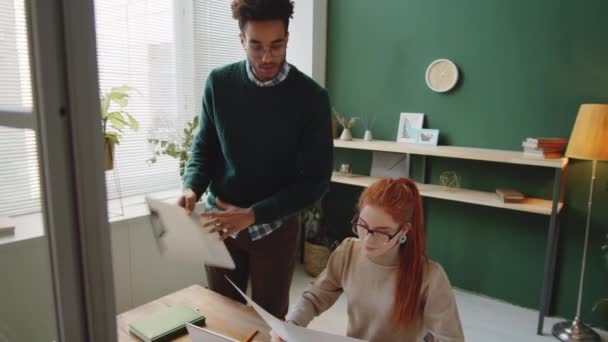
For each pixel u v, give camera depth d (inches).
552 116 107.6
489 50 114.2
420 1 123.3
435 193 115.1
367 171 140.5
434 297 45.3
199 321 53.1
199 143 66.2
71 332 18.9
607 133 89.6
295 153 62.9
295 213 61.1
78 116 17.5
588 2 100.1
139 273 105.4
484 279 122.5
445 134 124.0
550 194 109.7
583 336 100.0
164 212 48.8
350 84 140.3
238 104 60.2
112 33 106.2
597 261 106.1
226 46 133.7
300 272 137.7
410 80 128.0
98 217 18.7
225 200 65.1
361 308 49.4
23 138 17.9
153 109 117.3
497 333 103.5
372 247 44.6
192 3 122.2
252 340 49.6
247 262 67.1
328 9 141.2
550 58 106.3
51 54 16.6
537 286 114.3
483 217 120.3
